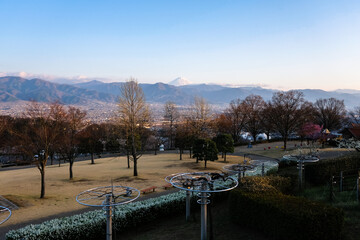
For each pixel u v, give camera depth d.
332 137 63.12
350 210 13.09
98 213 15.67
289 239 10.32
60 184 30.16
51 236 13.28
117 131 39.38
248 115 81.69
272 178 16.91
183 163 42.62
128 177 32.53
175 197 17.48
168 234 13.98
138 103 35.28
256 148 65.44
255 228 12.34
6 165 59.62
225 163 43.91
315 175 20.45
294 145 68.00
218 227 13.70
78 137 46.47
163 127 83.50
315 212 10.16
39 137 25.98
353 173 21.73
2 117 56.78
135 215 15.49
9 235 13.16
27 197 24.00
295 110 64.50
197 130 65.69
